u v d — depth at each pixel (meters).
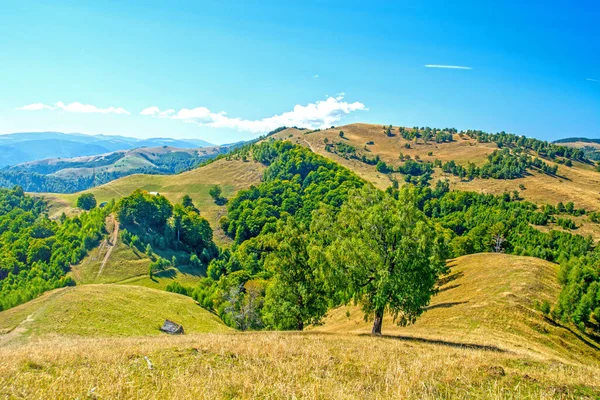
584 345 40.00
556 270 64.75
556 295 51.62
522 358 19.73
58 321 55.97
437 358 17.61
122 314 63.41
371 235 32.91
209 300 85.06
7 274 111.81
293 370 13.49
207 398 10.03
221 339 21.27
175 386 11.00
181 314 73.06
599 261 63.03
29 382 11.14
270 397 10.53
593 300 45.78
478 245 110.81
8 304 81.88
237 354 15.81
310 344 19.78
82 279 112.69
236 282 93.88
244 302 72.56
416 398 11.30
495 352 23.25
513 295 49.12
